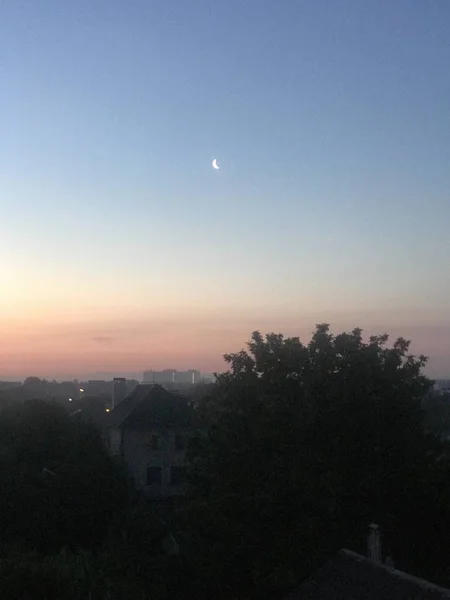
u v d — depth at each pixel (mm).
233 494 20094
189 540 22516
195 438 24109
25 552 30594
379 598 14359
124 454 45438
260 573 19125
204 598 21703
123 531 30062
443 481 21625
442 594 13508
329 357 22281
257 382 22578
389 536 21031
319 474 20172
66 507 35281
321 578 16422
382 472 20812
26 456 41719
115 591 24125
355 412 21391
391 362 22562
